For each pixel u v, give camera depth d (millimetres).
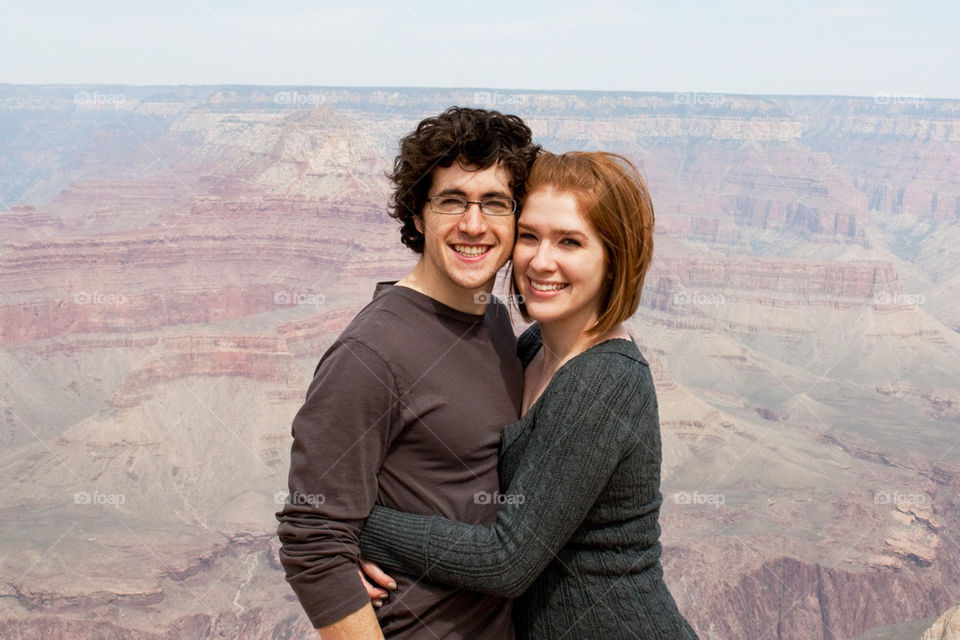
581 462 1959
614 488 2068
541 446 2002
